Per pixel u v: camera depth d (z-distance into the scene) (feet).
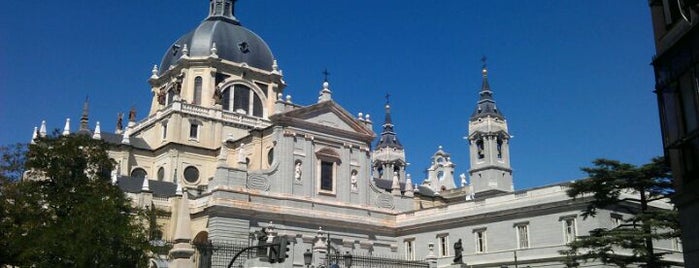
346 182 270.26
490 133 395.75
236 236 232.73
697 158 88.69
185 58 329.11
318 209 256.52
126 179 261.03
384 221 272.72
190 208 245.24
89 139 166.40
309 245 248.73
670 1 95.40
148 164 306.55
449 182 495.00
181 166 299.58
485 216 240.94
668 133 94.53
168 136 303.48
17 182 153.79
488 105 404.57
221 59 333.42
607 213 211.20
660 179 155.84
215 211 231.50
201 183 301.43
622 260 153.48
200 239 238.68
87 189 154.71
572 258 163.02
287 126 260.62
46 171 155.84
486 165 390.63
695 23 86.53
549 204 222.69
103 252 137.90
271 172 251.39
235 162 297.94
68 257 137.18
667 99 94.58
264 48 356.79
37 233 140.67
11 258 145.89
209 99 323.98
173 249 151.33
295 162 259.19
